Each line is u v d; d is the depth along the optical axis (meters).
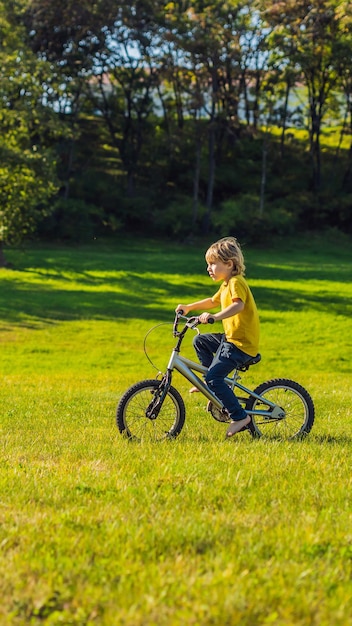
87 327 32.59
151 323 34.09
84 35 70.31
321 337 32.09
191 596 3.41
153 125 82.62
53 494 5.21
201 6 68.94
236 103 72.69
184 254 59.34
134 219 69.31
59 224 62.53
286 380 7.79
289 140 87.31
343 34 68.50
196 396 12.92
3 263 49.00
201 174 77.69
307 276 48.94
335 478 5.84
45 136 68.56
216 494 5.20
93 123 87.50
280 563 3.83
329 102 79.50
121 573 3.66
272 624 3.17
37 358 26.23
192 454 6.76
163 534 4.25
